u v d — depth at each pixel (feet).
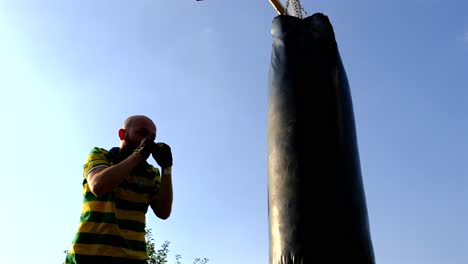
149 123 10.62
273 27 14.10
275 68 13.37
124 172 9.18
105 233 9.12
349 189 11.46
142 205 10.01
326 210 11.00
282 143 12.10
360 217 11.28
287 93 12.72
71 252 9.14
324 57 13.16
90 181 9.21
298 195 11.25
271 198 11.76
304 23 13.87
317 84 12.71
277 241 11.10
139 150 9.67
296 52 13.29
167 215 10.62
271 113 12.87
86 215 9.37
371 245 11.25
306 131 12.02
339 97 12.76
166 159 10.46
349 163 11.85
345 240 10.76
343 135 12.18
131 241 9.45
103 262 8.91
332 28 13.69
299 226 10.90
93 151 10.05
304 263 10.50
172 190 10.66
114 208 9.41
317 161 11.59
